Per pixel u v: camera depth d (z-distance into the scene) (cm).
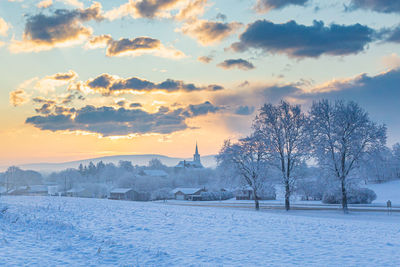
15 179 17362
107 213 2414
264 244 1422
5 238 1338
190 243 1426
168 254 1198
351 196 4959
